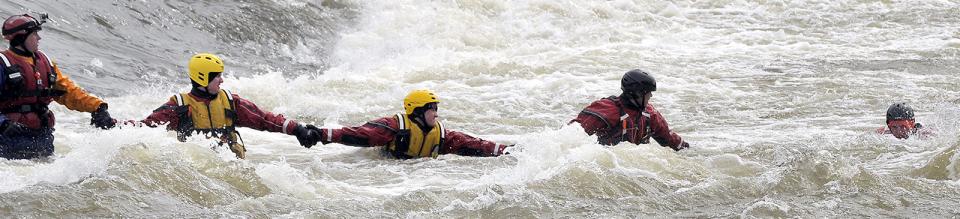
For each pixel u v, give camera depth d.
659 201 10.13
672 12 31.42
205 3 24.95
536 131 16.59
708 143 14.54
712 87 20.64
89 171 9.91
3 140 11.89
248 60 22.58
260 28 24.53
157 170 10.01
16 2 21.23
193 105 12.76
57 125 15.20
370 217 9.38
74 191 9.31
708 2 32.84
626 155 11.62
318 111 18.12
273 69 22.31
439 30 26.80
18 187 9.47
